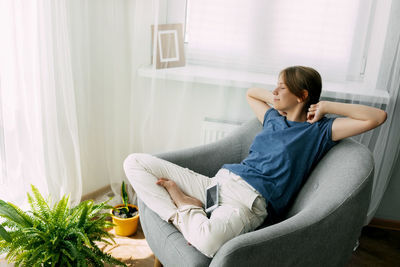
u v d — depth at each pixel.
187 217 1.27
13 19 1.49
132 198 2.15
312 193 1.29
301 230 1.04
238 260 0.97
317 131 1.38
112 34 1.93
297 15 1.78
